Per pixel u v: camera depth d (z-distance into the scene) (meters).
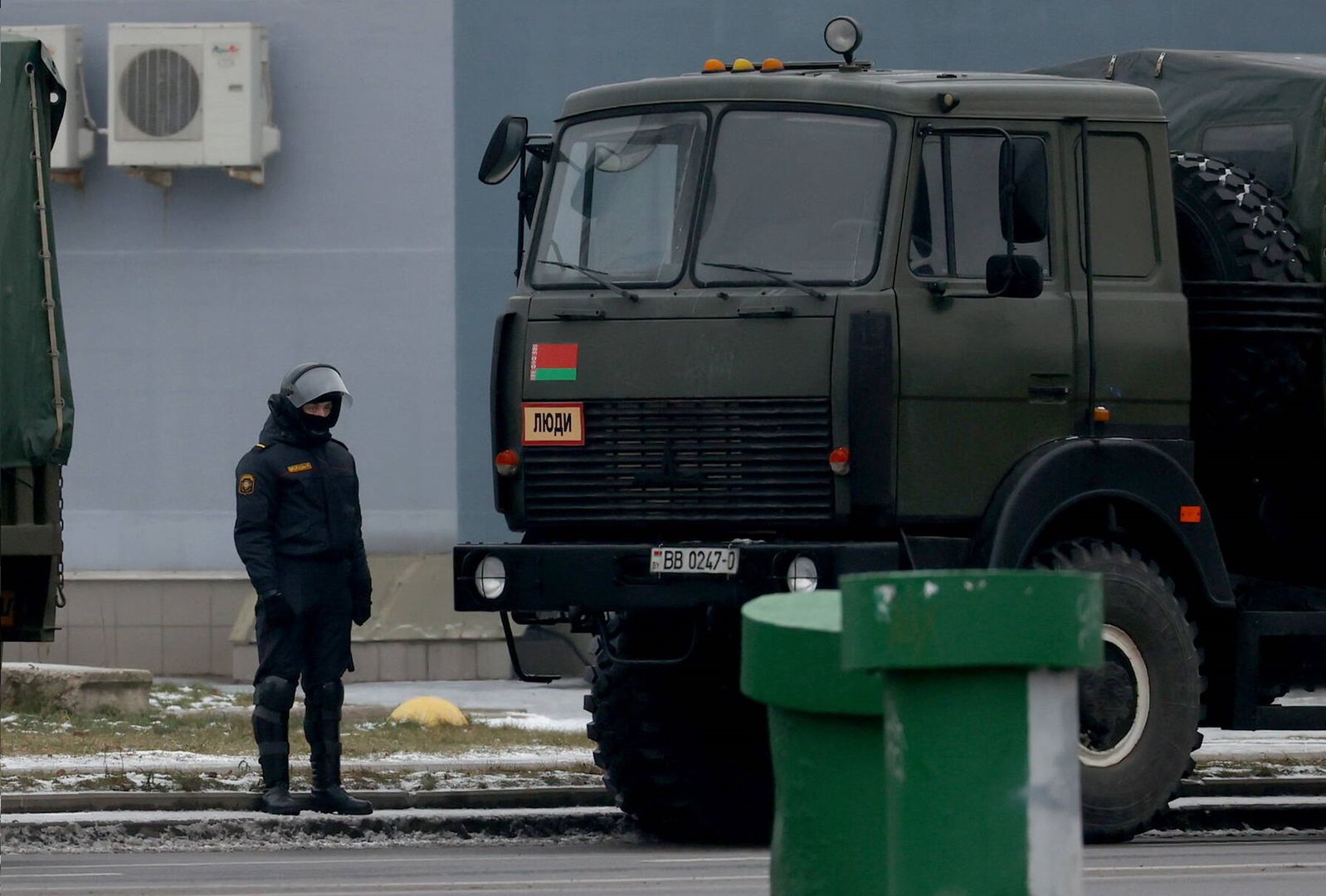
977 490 35.03
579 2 88.94
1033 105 36.03
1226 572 36.47
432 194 90.19
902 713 10.46
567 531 36.84
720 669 37.97
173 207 91.06
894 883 10.50
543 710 73.19
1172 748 35.34
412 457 90.00
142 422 90.88
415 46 90.19
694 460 35.44
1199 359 38.94
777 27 87.19
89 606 89.88
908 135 35.16
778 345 35.00
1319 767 49.03
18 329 34.59
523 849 35.84
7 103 34.84
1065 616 10.30
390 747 49.44
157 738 51.34
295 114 90.75
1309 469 40.28
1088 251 36.06
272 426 38.47
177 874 30.06
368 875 29.89
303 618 37.97
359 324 90.38
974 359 35.09
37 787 39.12
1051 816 10.40
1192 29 84.62
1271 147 40.22
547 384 36.50
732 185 36.09
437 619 87.12
